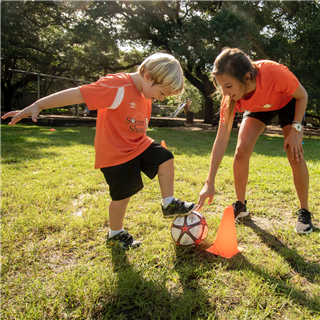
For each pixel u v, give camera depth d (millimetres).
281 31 16453
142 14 17438
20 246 2062
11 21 15734
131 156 2000
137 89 2014
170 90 1941
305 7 15336
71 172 4332
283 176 4426
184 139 10062
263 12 16922
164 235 2295
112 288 1600
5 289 1593
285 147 2352
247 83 2100
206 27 14820
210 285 1669
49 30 20656
